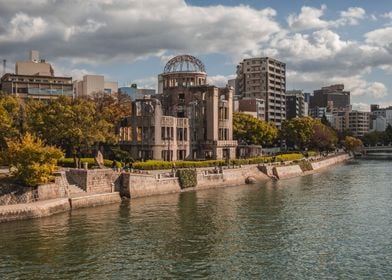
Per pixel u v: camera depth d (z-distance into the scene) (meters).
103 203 74.56
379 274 42.09
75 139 87.00
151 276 41.47
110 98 131.12
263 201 80.12
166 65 147.38
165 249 49.53
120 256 46.94
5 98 93.25
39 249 48.69
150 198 82.38
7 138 72.69
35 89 172.62
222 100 133.38
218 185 100.38
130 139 121.06
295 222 62.84
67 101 90.44
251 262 45.44
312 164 149.38
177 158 122.88
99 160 88.75
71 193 72.88
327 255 47.72
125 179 81.19
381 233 56.69
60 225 58.94
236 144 137.25
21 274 41.59
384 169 151.75
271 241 52.97
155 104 114.94
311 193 90.69
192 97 135.62
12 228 56.81
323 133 198.88
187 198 83.00
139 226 59.47
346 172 141.25
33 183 66.44
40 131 87.69
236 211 70.38
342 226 60.50
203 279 40.78
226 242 52.44
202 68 146.75
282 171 123.25
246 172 111.38
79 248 49.28
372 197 84.94
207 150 130.50
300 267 44.00
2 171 76.06
